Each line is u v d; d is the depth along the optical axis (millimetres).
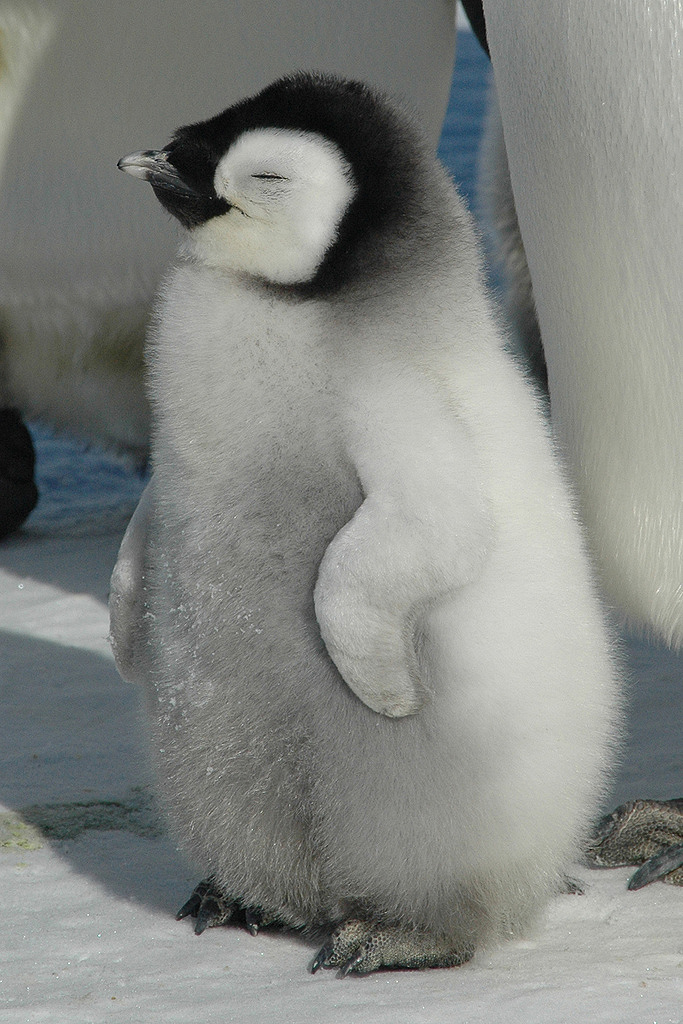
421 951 7492
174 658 7574
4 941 7816
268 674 7320
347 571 6730
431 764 7160
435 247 7418
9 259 15578
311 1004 6949
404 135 7508
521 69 8523
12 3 14406
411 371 7180
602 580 9445
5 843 9219
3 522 18234
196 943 7832
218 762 7520
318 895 7770
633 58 8008
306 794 7434
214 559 7445
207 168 7348
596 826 9062
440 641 7020
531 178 8711
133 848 9195
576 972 7387
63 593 15703
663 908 8367
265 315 7375
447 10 14438
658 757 10609
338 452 7184
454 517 6734
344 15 14016
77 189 15203
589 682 7375
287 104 7398
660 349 8500
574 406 9047
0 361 16734
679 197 8125
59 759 10773
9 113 14891
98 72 14539
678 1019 6688
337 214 7297
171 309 7648
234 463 7406
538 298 9094
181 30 14211
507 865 7426
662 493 8867
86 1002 7000
